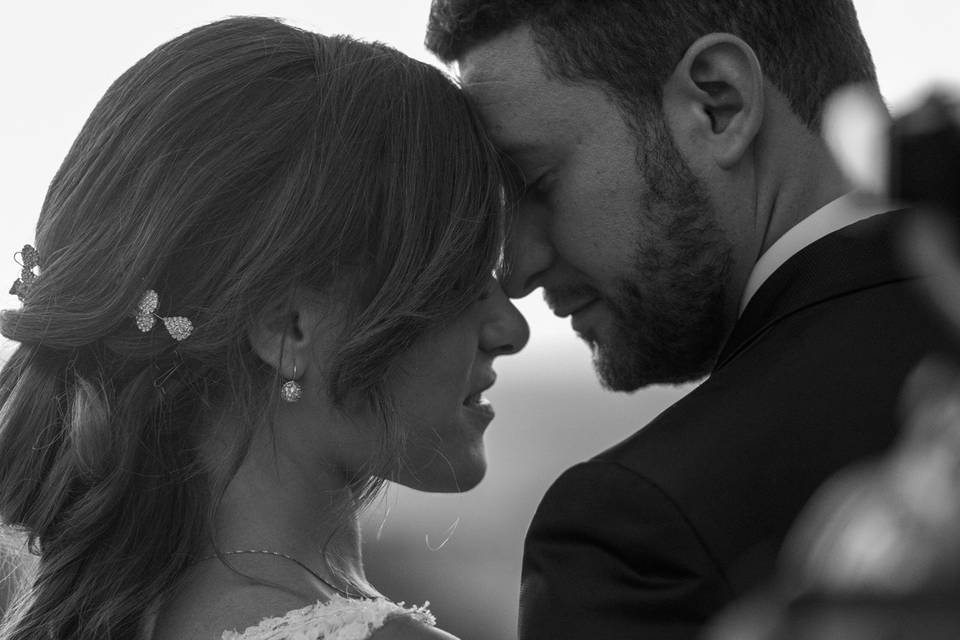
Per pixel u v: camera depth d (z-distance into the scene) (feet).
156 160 6.73
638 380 7.86
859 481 2.77
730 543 5.86
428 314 6.90
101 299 6.77
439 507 19.57
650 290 7.43
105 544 6.83
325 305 6.81
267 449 6.87
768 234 7.34
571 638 6.00
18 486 7.13
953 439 2.54
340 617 6.26
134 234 6.72
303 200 6.67
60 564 6.84
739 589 5.76
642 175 7.23
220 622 6.38
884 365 6.11
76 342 6.79
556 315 8.05
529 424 28.78
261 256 6.62
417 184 6.90
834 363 6.23
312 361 6.85
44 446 7.12
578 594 6.06
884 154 3.33
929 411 2.71
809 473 5.96
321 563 7.01
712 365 7.78
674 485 6.01
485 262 7.18
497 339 7.55
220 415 6.84
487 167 7.27
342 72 7.01
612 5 7.18
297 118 6.81
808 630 2.47
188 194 6.65
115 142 6.90
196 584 6.68
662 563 5.93
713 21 7.13
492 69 7.47
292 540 6.86
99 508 6.79
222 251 6.67
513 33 7.43
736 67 7.11
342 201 6.72
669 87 7.16
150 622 6.75
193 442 6.88
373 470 7.06
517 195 7.61
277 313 6.76
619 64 7.18
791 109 7.28
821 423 6.06
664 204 7.22
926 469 2.51
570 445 28.32
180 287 6.72
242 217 6.68
